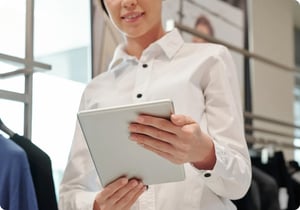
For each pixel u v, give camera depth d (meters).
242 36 3.45
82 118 0.92
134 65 1.34
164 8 2.80
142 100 1.22
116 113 0.90
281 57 3.91
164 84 1.22
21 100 1.59
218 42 2.48
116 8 1.27
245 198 2.11
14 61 1.56
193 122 0.93
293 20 4.22
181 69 1.24
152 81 1.25
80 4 2.27
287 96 3.89
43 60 2.10
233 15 3.38
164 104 0.88
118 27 1.29
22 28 1.97
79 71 2.21
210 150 1.00
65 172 1.35
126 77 1.33
